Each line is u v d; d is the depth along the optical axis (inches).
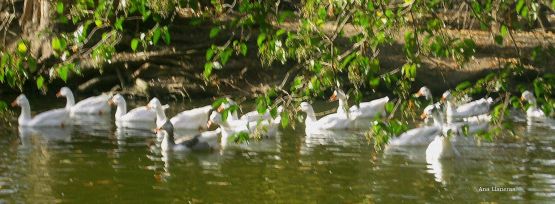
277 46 344.8
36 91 1127.6
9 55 347.3
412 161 660.7
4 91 1117.1
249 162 652.1
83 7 355.3
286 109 368.5
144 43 346.9
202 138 704.4
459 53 343.9
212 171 613.9
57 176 586.6
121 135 794.2
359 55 348.2
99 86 1133.1
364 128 858.8
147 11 347.6
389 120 363.9
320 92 356.2
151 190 547.5
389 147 730.2
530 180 584.4
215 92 1123.9
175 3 361.7
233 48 350.6
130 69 1133.7
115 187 554.6
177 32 1152.2
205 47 1145.4
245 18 343.3
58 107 1035.9
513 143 745.0
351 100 1083.3
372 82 352.8
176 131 851.4
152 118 920.3
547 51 374.3
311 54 358.9
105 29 1037.8
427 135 741.9
